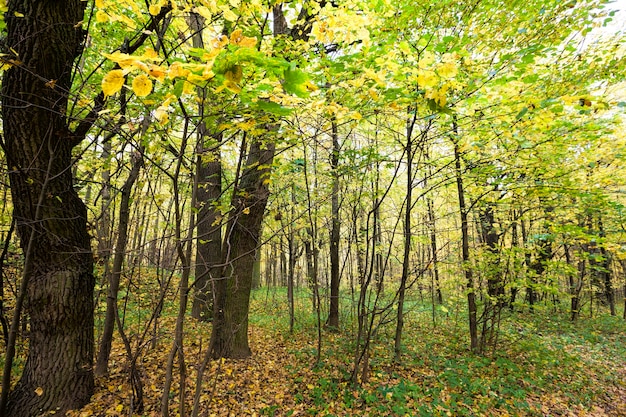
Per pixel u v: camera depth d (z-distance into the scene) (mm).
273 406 4402
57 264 3477
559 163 5098
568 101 2486
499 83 3359
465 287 7098
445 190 8047
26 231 3342
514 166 5066
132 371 3184
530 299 10734
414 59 3139
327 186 6332
